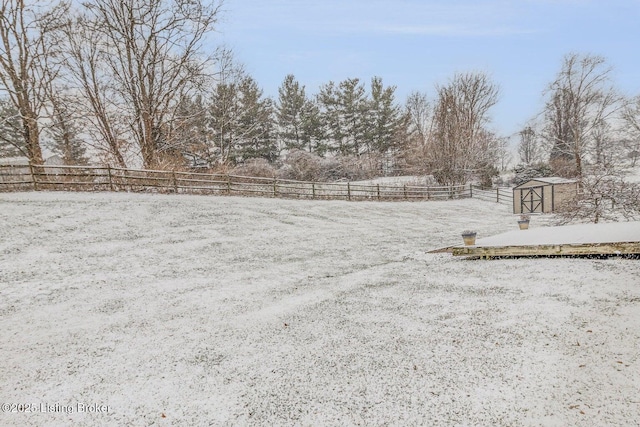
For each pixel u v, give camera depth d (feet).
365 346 12.33
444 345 11.90
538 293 16.10
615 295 14.64
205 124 93.50
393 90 160.45
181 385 10.54
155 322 15.79
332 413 8.76
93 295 19.53
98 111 62.34
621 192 34.63
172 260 26.96
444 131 109.91
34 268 23.68
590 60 87.40
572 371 9.59
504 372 9.91
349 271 24.18
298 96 161.17
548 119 105.40
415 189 92.07
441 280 20.27
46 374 11.55
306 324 14.82
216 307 17.52
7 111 67.36
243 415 8.95
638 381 8.84
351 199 71.51
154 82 66.59
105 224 34.73
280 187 69.82
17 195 41.32
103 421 9.02
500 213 76.07
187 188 54.90
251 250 30.89
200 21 66.80
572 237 22.47
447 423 8.05
